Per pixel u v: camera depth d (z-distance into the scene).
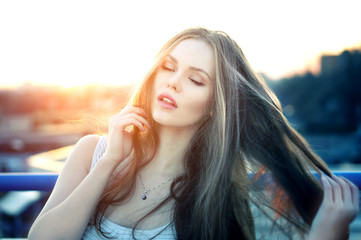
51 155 8.38
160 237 1.36
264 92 1.51
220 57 1.39
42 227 1.24
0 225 2.78
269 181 1.47
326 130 51.50
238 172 1.46
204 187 1.41
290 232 1.43
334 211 1.24
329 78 54.00
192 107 1.37
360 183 1.38
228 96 1.41
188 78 1.37
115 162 1.32
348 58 53.72
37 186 1.42
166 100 1.36
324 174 1.35
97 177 1.29
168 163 1.47
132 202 1.41
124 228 1.36
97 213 1.38
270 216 1.45
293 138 1.47
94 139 1.53
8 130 47.69
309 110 54.06
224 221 1.39
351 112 52.69
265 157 1.44
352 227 3.55
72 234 1.24
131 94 1.58
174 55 1.35
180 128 1.45
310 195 1.39
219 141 1.42
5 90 54.72
